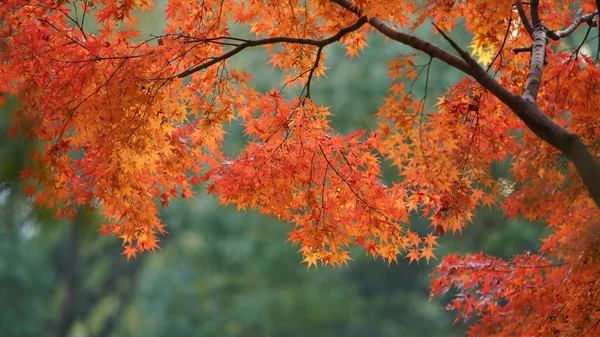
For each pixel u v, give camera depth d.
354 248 22.78
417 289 24.61
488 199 5.54
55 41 5.48
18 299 22.92
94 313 30.38
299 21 5.79
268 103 5.60
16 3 5.39
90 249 25.66
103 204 5.65
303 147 5.51
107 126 5.36
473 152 5.46
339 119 17.70
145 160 5.41
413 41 4.65
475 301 5.98
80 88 5.37
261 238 22.16
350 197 5.59
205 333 24.05
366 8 4.87
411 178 5.29
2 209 3.04
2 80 5.46
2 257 22.20
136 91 5.30
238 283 23.36
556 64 5.88
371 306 24.72
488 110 5.54
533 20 5.34
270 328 23.52
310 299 22.86
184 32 5.72
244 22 5.83
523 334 5.52
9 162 2.98
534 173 5.30
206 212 21.66
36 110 5.25
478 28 5.50
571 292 5.50
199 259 23.53
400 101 4.72
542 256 5.82
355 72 17.81
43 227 3.47
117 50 5.43
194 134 6.09
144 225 5.68
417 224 19.39
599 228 5.34
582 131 5.57
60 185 5.41
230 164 5.62
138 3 5.54
